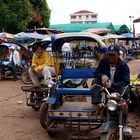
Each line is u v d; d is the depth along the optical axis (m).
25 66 14.75
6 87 11.68
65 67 6.55
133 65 20.98
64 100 6.15
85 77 6.30
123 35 32.53
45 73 7.36
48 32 20.80
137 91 7.09
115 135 4.54
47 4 27.03
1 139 5.85
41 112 6.06
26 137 5.96
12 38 17.33
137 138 5.79
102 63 5.23
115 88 4.94
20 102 8.84
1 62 13.80
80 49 7.09
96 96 5.10
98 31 23.53
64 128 5.56
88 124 5.51
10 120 7.08
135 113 7.55
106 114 5.02
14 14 22.47
